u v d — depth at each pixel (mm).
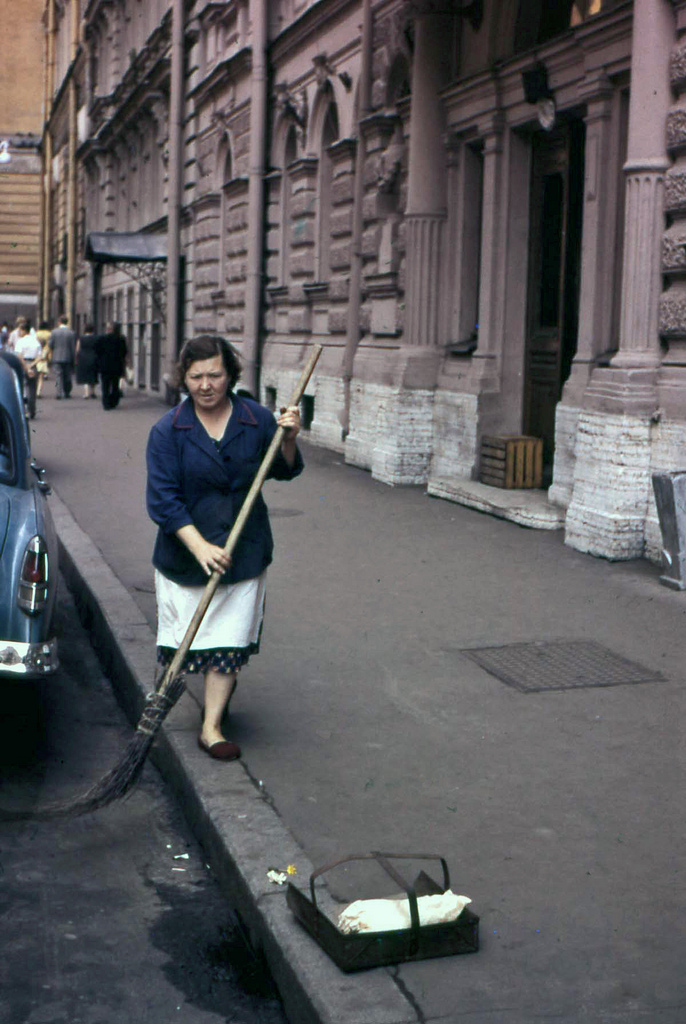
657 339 8461
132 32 31734
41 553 4910
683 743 4887
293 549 8859
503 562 8414
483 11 11453
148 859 4152
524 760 4676
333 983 3035
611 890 3588
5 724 5613
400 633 6570
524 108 10781
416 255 12422
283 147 18297
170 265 24531
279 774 4496
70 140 42562
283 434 4504
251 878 3623
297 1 17688
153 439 4516
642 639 6477
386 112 13742
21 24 53312
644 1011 2926
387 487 12266
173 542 4516
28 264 53281
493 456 11078
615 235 9336
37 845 4258
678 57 8180
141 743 4254
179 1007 3234
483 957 3182
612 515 8367
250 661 6000
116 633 6383
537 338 11180
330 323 15922
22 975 3375
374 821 4082
